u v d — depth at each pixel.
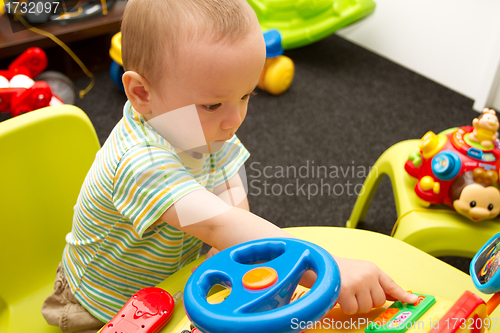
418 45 2.08
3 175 0.64
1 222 0.66
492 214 0.95
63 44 1.86
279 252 0.39
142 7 0.44
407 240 1.00
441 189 1.00
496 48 1.76
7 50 1.71
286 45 2.07
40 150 0.67
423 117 1.85
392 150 1.17
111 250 0.60
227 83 0.44
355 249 0.58
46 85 1.39
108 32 1.92
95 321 0.64
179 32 0.43
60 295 0.67
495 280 0.38
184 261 0.65
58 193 0.70
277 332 0.31
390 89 2.02
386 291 0.45
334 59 2.24
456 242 0.99
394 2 2.09
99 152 0.57
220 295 0.50
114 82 1.88
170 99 0.46
